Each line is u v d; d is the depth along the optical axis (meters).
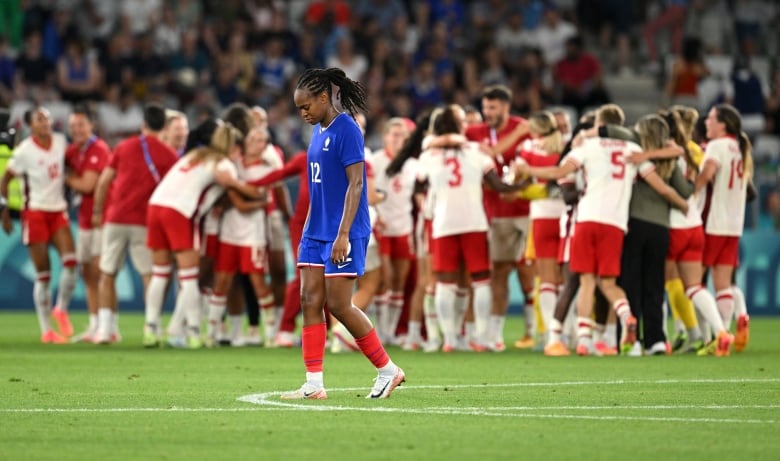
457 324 53.72
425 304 54.06
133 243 54.62
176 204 52.09
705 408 31.02
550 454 23.77
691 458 23.44
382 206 54.88
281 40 97.62
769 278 78.62
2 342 56.88
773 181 79.62
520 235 53.22
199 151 52.38
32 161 57.12
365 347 32.34
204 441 25.22
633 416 29.38
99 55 92.81
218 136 52.19
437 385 36.88
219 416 29.08
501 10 107.38
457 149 50.44
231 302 56.09
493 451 24.08
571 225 49.31
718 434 26.44
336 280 31.47
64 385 36.84
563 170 48.03
